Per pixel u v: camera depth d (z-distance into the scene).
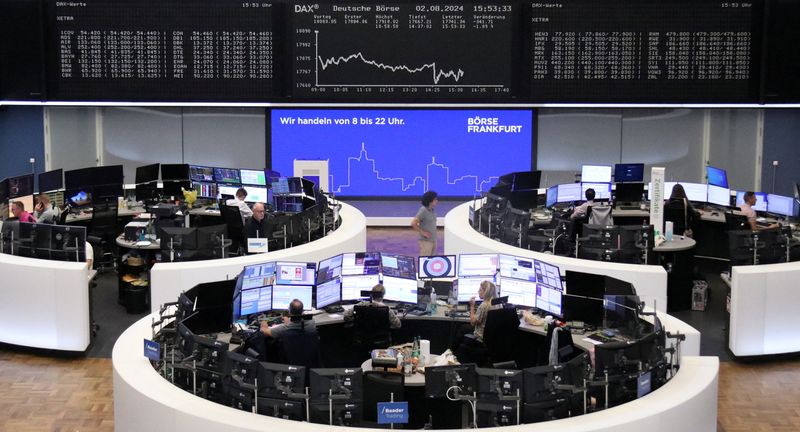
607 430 6.64
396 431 6.55
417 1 14.82
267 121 17.34
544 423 6.69
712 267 14.50
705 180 17.48
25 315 10.55
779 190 17.30
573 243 12.41
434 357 8.52
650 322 8.79
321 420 6.90
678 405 7.02
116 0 14.55
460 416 8.61
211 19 14.66
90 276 10.80
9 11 14.48
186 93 14.81
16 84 14.63
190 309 8.48
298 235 12.48
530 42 14.77
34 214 13.07
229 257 11.91
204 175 15.25
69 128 17.36
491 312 8.77
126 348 8.09
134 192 15.23
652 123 17.44
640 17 14.62
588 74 14.80
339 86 14.98
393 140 17.39
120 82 14.74
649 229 11.42
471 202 14.51
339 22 14.82
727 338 10.79
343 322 9.54
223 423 6.66
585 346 8.66
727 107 14.86
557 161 17.59
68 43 14.61
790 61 14.58
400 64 14.96
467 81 14.99
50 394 9.48
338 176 17.48
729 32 14.60
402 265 9.86
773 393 9.62
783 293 10.42
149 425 7.10
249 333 8.75
